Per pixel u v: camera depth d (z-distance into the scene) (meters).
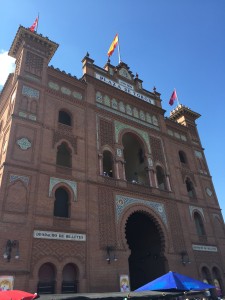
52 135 21.62
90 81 26.95
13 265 15.49
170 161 29.50
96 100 26.56
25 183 18.28
